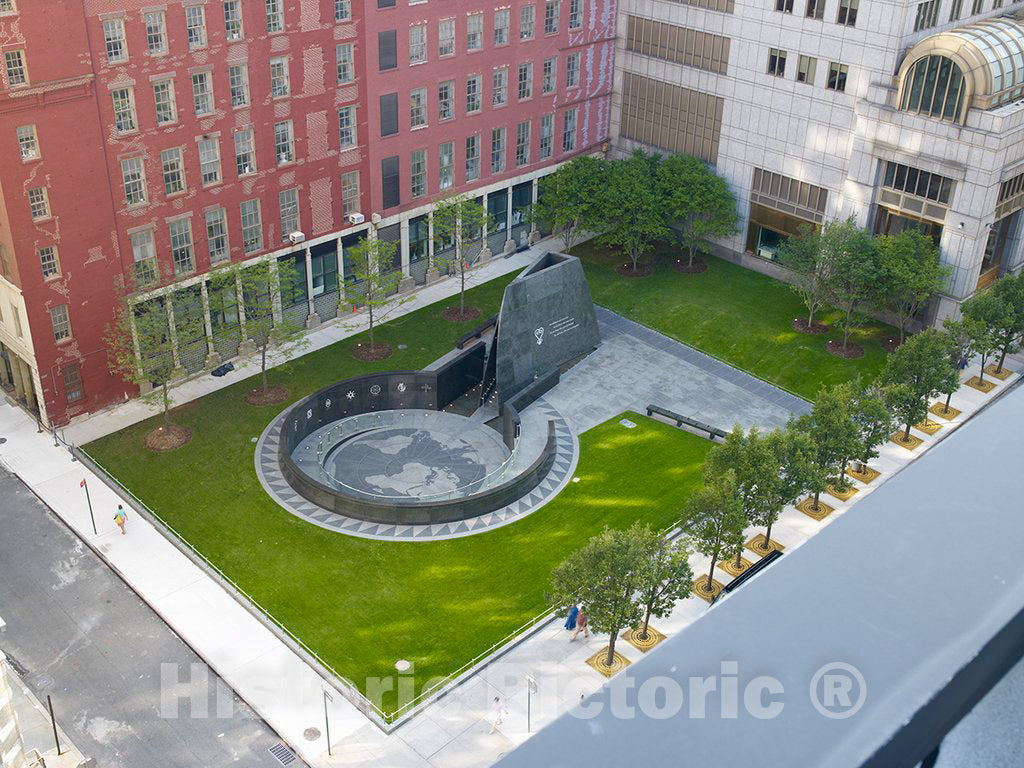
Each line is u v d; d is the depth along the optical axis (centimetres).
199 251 7019
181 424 6750
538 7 8356
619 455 6612
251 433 6694
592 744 398
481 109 8350
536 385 7106
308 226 7594
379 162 7838
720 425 6981
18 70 5759
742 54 8325
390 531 5888
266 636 5188
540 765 389
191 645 5131
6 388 7100
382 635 5197
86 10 5903
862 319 7762
